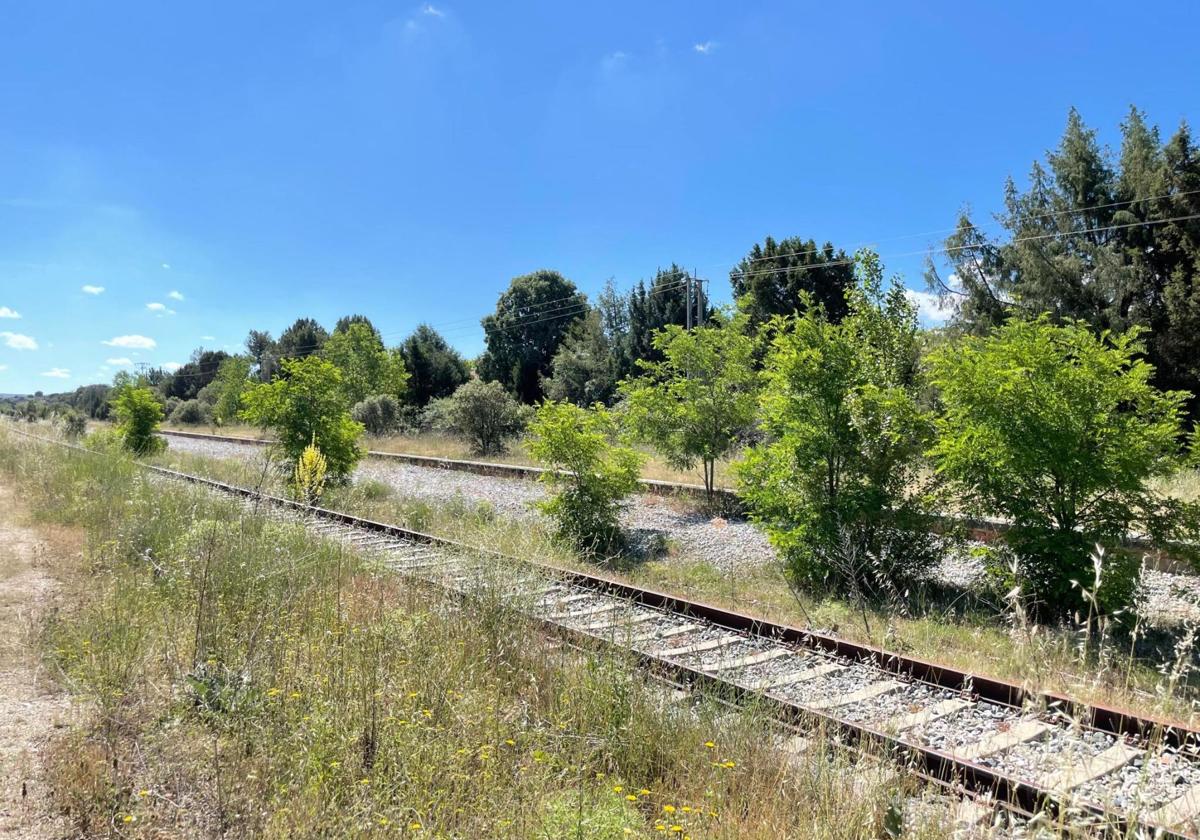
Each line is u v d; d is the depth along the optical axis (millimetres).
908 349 12352
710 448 16953
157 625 6082
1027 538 8438
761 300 37094
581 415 13031
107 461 17375
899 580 9852
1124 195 28766
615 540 12703
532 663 5758
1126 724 4965
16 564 8977
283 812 3523
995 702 5613
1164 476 8516
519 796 3865
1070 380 8516
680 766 4434
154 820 3689
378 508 15070
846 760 4379
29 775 4125
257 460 15977
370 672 4922
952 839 3594
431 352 53969
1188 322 24875
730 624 7680
